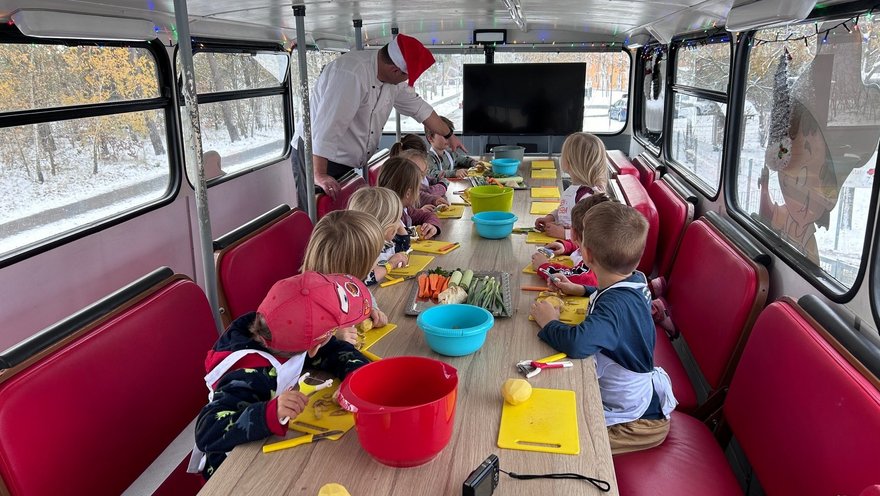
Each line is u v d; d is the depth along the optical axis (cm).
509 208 292
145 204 337
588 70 571
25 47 253
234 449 123
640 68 555
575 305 193
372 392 125
